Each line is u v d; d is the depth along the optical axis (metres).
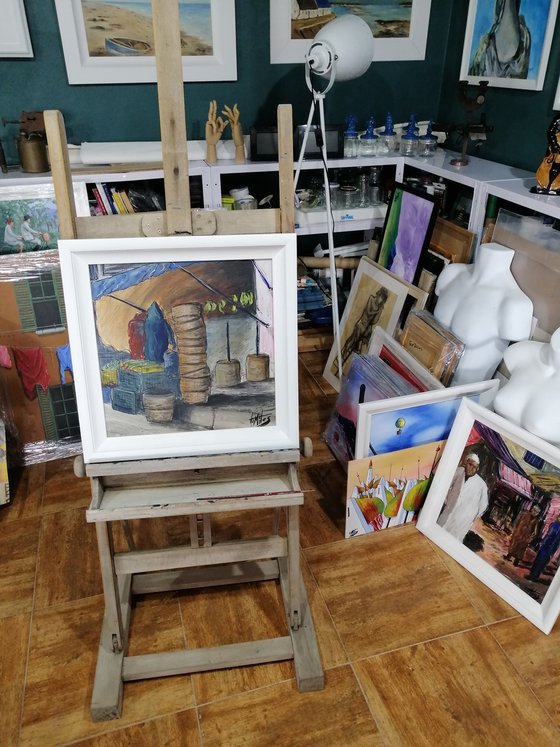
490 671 1.62
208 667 1.60
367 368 2.28
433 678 1.60
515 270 2.21
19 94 2.66
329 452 2.46
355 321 2.86
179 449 1.46
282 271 1.40
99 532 1.45
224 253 1.39
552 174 2.11
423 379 2.17
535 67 2.42
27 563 1.95
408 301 2.62
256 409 1.49
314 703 1.55
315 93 2.35
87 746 1.46
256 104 2.98
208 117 2.78
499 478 1.85
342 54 2.27
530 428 1.81
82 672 1.62
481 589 1.85
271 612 1.79
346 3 2.84
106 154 2.56
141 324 1.40
